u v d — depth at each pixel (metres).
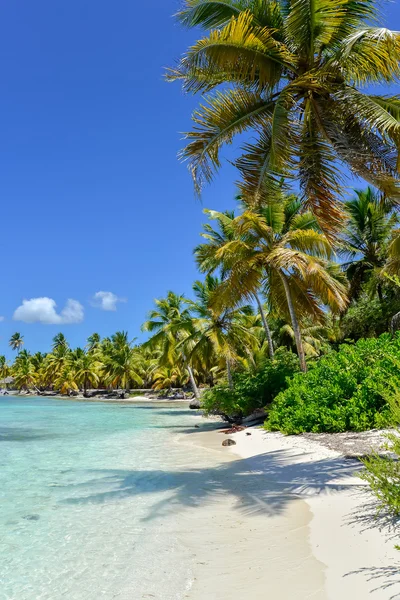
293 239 19.03
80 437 19.23
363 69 10.51
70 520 6.91
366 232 26.70
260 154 11.67
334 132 10.70
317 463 9.43
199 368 47.75
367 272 27.09
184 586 4.46
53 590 4.52
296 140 11.10
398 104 10.45
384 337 14.75
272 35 11.31
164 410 41.41
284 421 15.51
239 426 20.64
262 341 38.16
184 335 37.72
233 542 5.61
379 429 11.54
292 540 5.41
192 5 11.16
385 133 10.27
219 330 29.61
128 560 5.24
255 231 19.83
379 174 10.44
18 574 4.93
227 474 9.84
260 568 4.71
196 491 8.39
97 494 8.53
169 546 5.63
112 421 28.66
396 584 3.86
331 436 12.32
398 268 17.98
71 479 10.02
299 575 4.40
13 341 137.25
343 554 4.73
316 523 5.87
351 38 9.53
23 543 5.92
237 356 30.06
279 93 11.51
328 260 19.62
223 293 19.17
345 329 27.12
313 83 10.48
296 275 19.50
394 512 5.56
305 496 7.24
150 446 15.79
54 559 5.34
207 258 25.39
